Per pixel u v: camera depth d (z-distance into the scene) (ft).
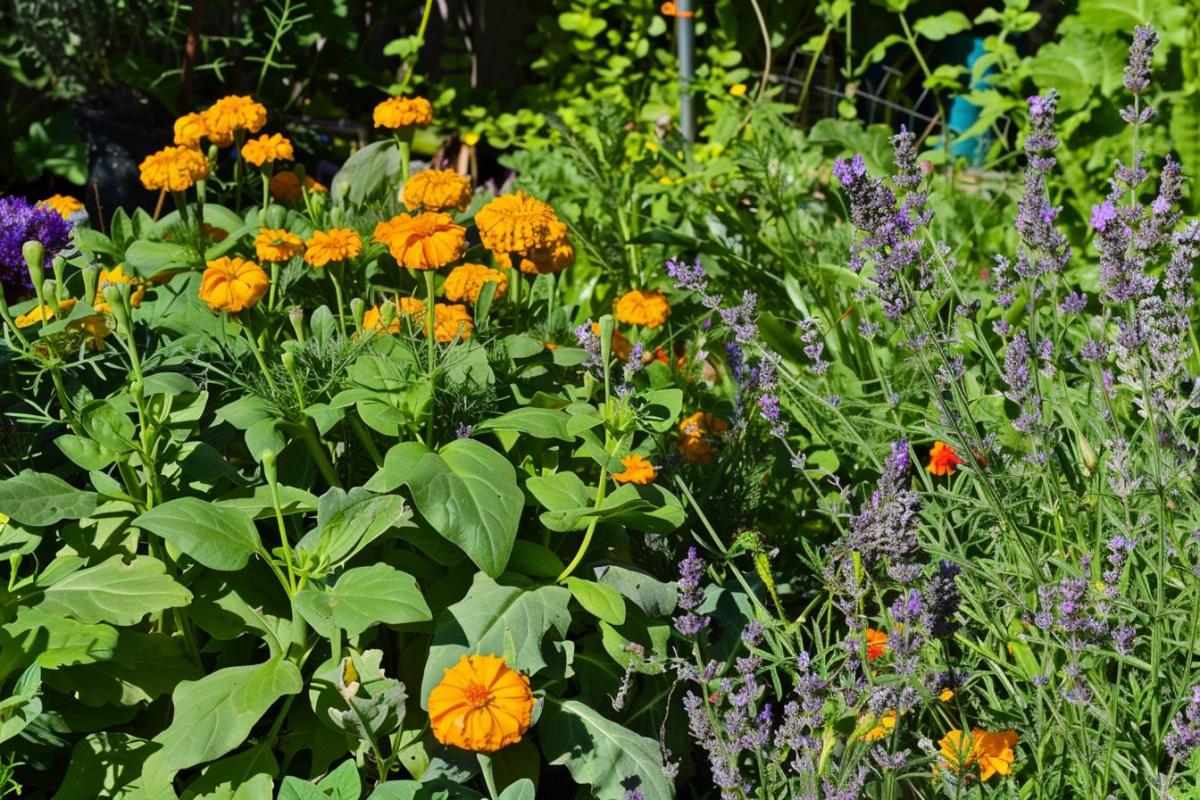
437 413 8.38
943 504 9.59
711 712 6.81
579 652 8.43
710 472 9.96
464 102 22.79
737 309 9.13
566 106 22.80
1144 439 8.50
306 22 20.77
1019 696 7.73
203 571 7.77
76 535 7.73
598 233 15.08
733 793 6.66
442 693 6.53
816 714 6.74
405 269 11.28
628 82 22.75
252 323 9.45
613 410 8.04
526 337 9.27
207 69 19.01
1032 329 8.89
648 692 8.27
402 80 23.12
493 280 9.57
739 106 20.04
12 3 19.62
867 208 7.63
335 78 22.98
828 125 17.39
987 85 21.54
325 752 7.52
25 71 20.17
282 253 9.37
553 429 7.94
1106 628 6.89
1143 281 7.67
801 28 23.07
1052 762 7.68
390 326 8.91
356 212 12.27
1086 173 16.94
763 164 14.96
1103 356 7.91
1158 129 16.81
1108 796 7.16
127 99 18.78
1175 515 8.49
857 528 7.04
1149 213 8.07
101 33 19.30
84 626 7.05
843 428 10.69
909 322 9.16
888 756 6.60
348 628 6.93
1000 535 8.57
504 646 7.36
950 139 20.89
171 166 10.45
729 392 12.08
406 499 8.04
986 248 15.75
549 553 8.15
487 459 7.72
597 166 15.97
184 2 19.63
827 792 6.43
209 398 8.77
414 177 10.51
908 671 6.56
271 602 7.83
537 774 7.64
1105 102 16.84
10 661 6.84
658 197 16.84
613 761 7.47
